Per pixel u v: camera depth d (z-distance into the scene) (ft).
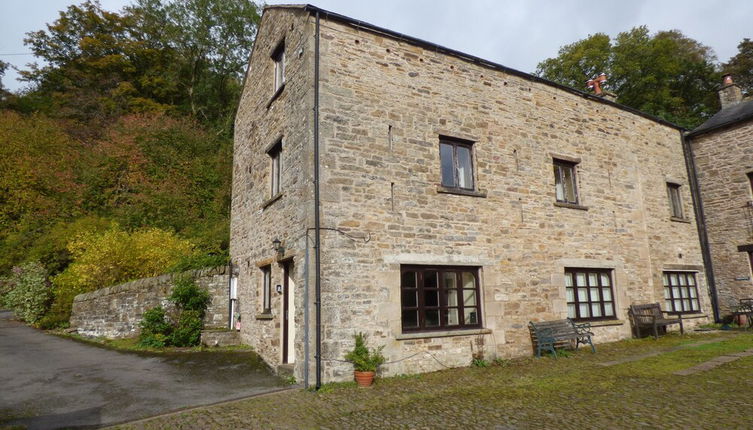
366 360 22.72
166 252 43.50
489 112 31.91
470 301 28.63
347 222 24.68
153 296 36.63
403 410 18.39
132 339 35.91
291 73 28.19
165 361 28.94
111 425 16.90
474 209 29.53
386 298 25.03
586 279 34.60
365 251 24.91
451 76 30.68
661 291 39.04
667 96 77.46
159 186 60.54
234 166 42.14
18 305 45.16
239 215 38.68
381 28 27.84
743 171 43.04
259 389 22.13
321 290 23.34
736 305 42.37
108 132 69.51
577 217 34.65
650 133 43.06
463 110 30.68
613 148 38.88
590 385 21.53
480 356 27.66
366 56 27.37
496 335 28.58
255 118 35.83
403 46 29.01
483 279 28.96
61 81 83.66
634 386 21.04
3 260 51.88
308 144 24.54
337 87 25.93
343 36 26.84
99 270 40.88
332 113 25.44
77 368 26.91
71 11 86.63
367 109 26.68
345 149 25.43
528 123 33.76
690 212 44.75
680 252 42.11
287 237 26.81
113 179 62.03
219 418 17.67
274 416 17.90
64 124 73.72
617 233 36.91
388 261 25.52
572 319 32.89
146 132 66.28
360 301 24.21
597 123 38.29
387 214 26.08
